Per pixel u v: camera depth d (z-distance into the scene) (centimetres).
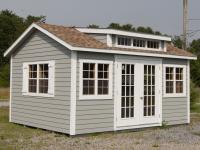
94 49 1298
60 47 1328
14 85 1614
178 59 1634
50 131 1379
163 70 1564
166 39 1581
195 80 3189
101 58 1345
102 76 1352
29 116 1502
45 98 1402
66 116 1289
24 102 1538
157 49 1574
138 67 1462
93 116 1321
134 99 1450
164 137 1316
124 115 1418
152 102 1518
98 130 1338
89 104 1310
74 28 1521
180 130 1495
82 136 1293
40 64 1450
